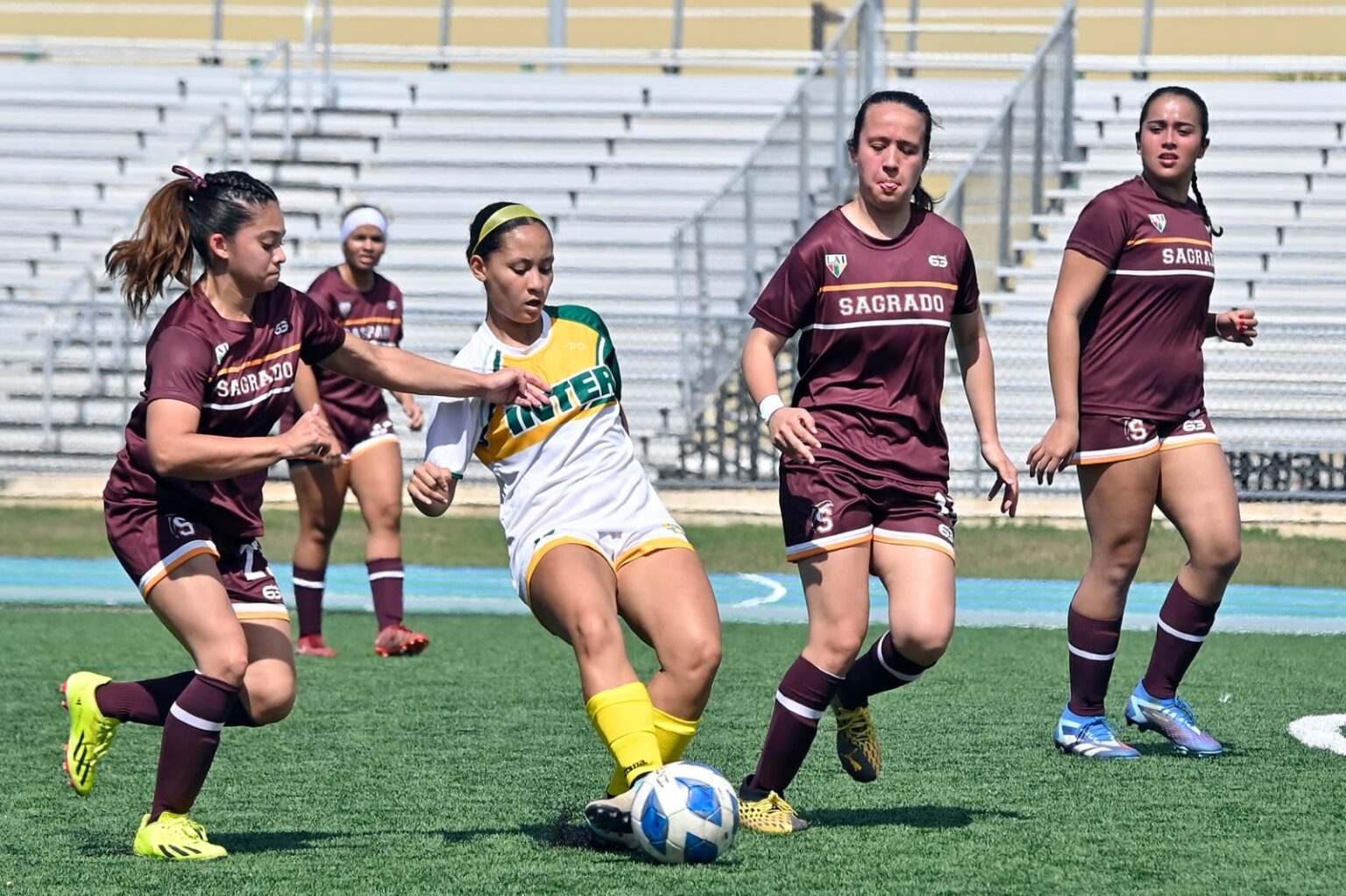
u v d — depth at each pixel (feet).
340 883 47.60
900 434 55.31
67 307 226.58
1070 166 228.22
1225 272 219.61
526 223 53.36
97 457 189.16
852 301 55.11
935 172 237.04
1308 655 102.89
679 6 278.26
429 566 159.43
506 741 72.59
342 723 77.36
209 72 271.28
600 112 257.34
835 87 216.95
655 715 51.65
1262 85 252.62
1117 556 68.74
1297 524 165.58
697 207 242.58
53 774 65.72
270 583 54.19
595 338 54.75
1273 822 55.77
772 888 46.73
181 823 51.75
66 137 258.78
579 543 51.80
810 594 55.01
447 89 269.44
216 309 50.90
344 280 105.70
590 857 50.80
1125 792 61.16
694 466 187.52
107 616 121.90
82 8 287.69
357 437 102.37
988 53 261.24
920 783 63.16
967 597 138.51
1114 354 68.28
